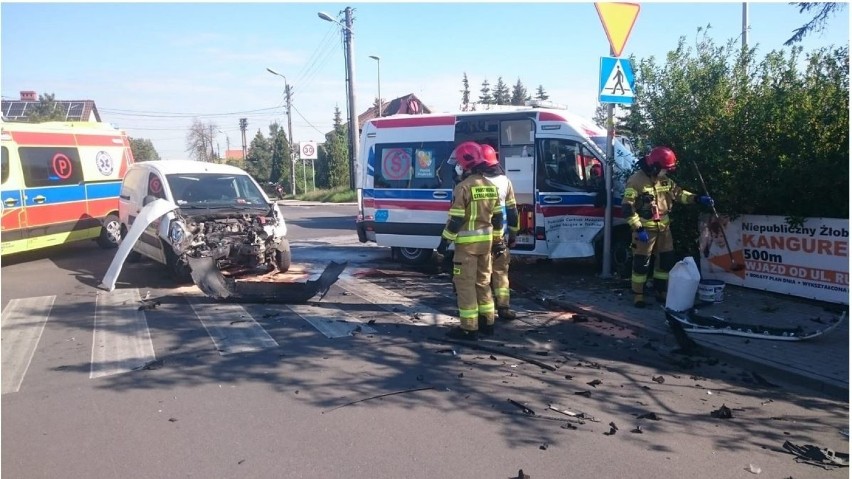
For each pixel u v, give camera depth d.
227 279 9.20
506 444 4.08
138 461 3.89
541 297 8.19
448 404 4.77
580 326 7.02
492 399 4.87
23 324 7.31
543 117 9.59
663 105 8.09
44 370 5.65
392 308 7.90
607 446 4.05
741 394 4.99
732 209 7.79
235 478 3.66
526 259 11.27
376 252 13.15
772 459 3.87
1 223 11.12
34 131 12.05
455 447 4.04
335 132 47.41
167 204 9.40
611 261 9.29
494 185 6.54
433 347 6.23
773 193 7.25
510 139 11.12
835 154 6.78
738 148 7.60
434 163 10.45
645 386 5.16
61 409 4.74
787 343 5.95
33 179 11.86
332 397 4.92
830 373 5.17
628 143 9.95
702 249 8.30
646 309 7.40
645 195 7.35
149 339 6.59
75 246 14.42
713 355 5.87
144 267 11.21
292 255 12.77
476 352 6.09
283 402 4.83
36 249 12.55
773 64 7.68
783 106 7.24
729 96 7.72
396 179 10.85
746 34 11.44
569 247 9.41
